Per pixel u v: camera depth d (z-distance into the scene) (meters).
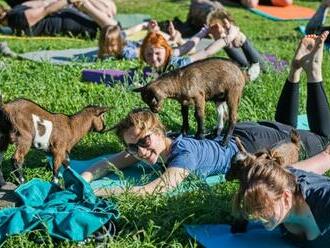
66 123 5.96
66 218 5.05
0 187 5.66
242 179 4.57
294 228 4.93
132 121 5.87
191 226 5.28
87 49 11.32
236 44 8.75
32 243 5.00
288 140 6.17
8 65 9.45
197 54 8.73
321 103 6.65
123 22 13.88
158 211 5.38
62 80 9.07
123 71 9.14
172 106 7.68
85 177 6.16
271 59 10.06
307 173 4.94
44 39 12.32
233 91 6.20
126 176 6.30
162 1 16.44
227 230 5.26
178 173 5.76
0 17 12.72
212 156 6.08
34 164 6.54
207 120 7.48
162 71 8.39
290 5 15.72
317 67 6.69
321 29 12.02
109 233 5.09
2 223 5.05
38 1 12.73
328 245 4.80
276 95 8.24
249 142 6.35
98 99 8.22
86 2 12.12
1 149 5.80
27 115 5.74
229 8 15.58
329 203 4.66
